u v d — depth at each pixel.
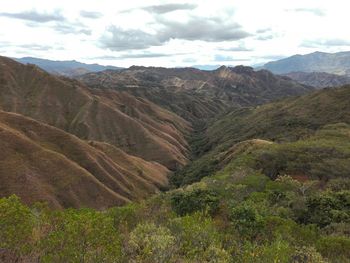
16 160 75.75
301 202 24.53
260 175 35.91
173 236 11.88
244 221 16.22
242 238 15.19
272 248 12.53
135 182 97.75
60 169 78.81
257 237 15.70
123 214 15.61
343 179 39.72
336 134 71.19
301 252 13.12
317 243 15.87
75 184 77.19
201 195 21.72
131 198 87.00
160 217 16.50
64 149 93.12
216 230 15.22
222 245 13.41
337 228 19.80
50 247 8.40
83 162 90.50
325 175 44.50
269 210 22.73
